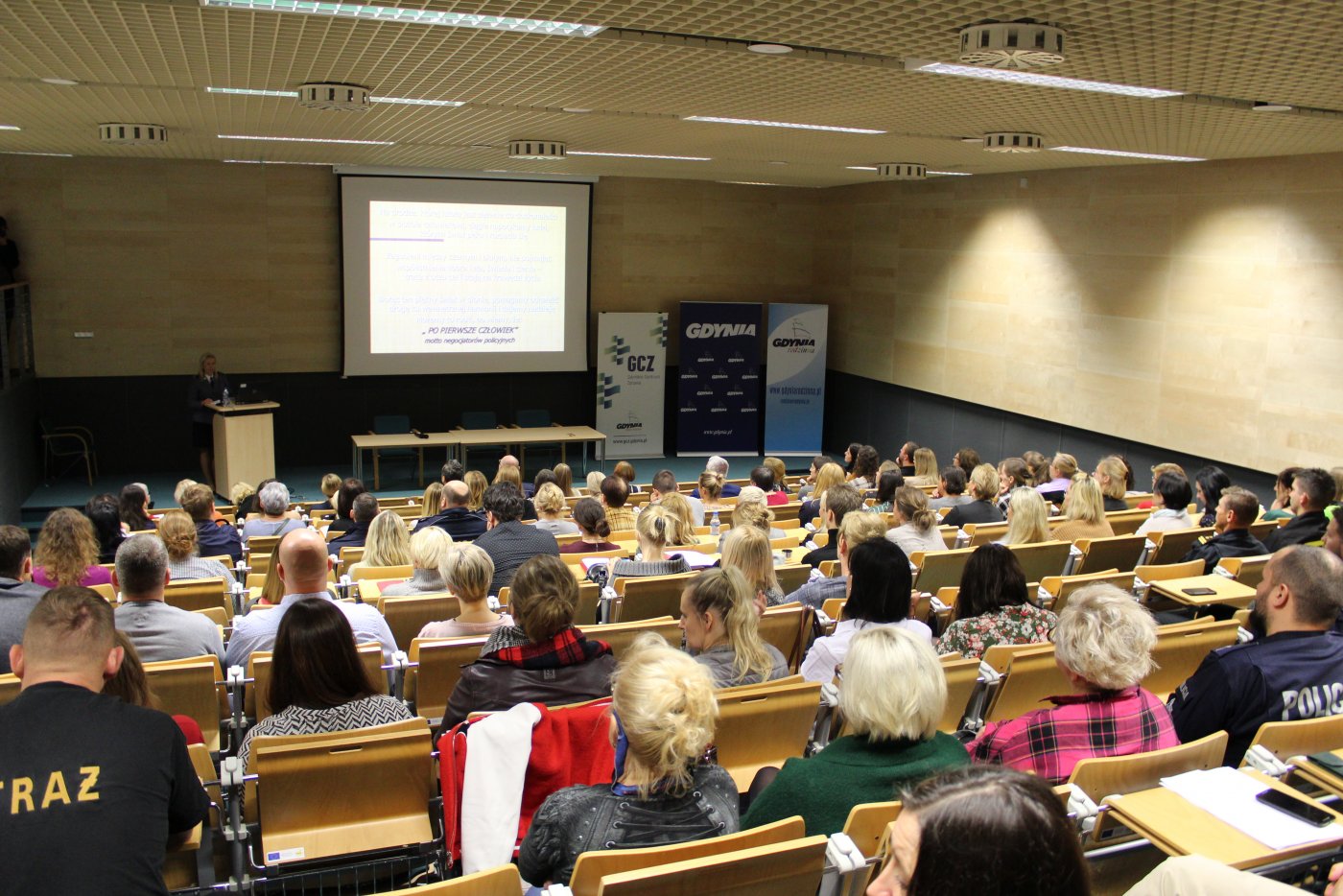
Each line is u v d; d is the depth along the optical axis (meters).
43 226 13.26
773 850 1.97
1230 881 1.49
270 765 2.80
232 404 12.64
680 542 6.21
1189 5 4.18
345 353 14.78
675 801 2.17
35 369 13.34
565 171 14.63
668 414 17.16
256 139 10.94
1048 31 4.59
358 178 14.43
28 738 1.98
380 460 15.32
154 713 2.12
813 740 3.67
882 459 16.11
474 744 2.65
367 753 2.88
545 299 15.70
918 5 4.36
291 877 2.79
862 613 3.71
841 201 16.61
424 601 4.74
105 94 7.59
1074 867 1.06
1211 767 2.61
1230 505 5.78
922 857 1.07
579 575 5.53
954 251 14.21
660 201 16.27
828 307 16.95
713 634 3.44
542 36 5.35
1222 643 4.20
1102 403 11.95
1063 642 2.66
